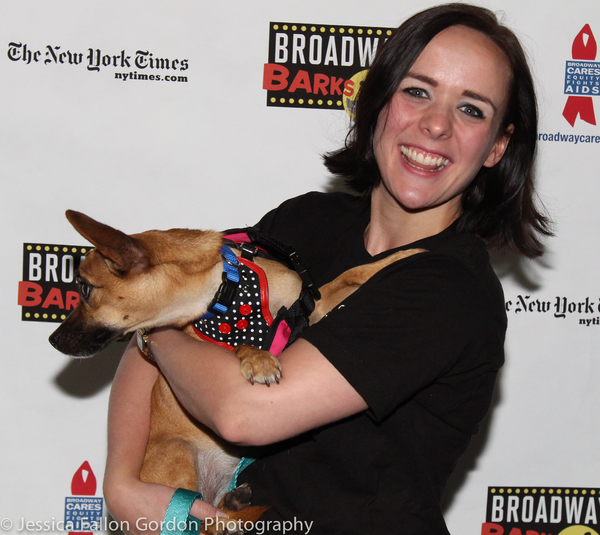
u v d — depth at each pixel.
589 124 2.93
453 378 1.45
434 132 1.61
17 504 3.06
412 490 1.48
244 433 1.29
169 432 2.10
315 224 2.00
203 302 1.88
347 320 1.39
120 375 2.02
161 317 1.92
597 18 2.87
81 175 2.90
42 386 3.02
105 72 2.85
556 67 2.89
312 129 2.97
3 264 2.91
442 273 1.46
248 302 1.84
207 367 1.42
